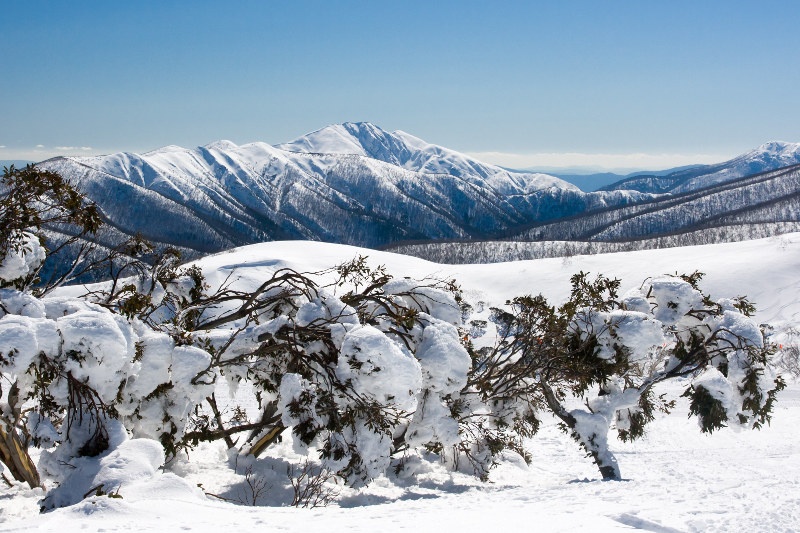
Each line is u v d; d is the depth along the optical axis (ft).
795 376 127.54
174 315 41.60
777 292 230.27
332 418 34.94
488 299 248.52
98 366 28.45
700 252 283.59
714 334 47.52
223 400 95.45
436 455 52.95
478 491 39.93
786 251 260.01
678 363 50.34
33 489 30.07
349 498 35.73
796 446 67.05
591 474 56.44
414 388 34.40
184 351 34.30
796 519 23.98
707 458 58.95
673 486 35.12
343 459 34.91
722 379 45.16
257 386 41.88
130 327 31.32
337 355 36.70
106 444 29.48
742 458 57.26
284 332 37.91
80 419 29.25
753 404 46.65
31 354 26.71
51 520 20.51
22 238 32.68
